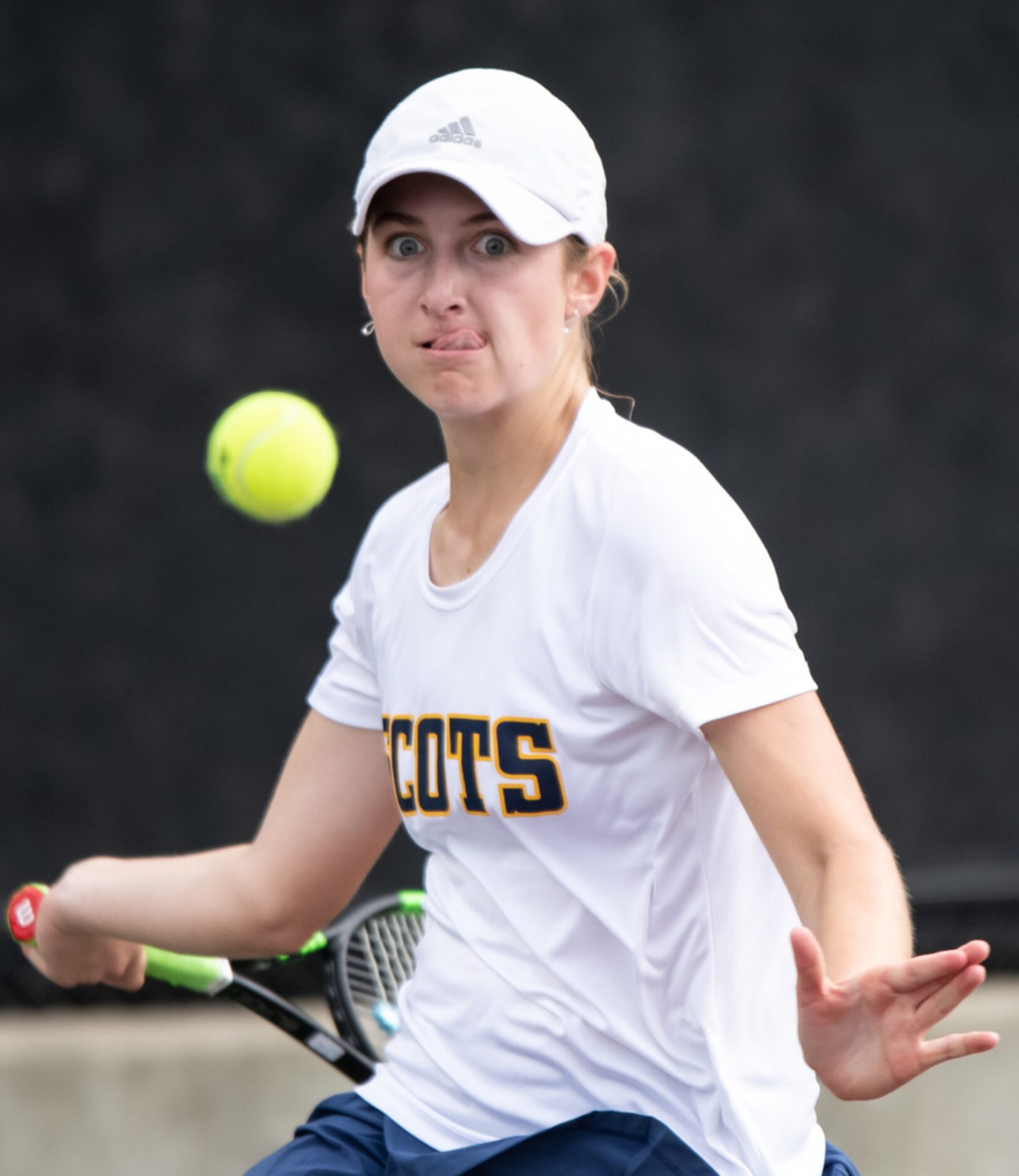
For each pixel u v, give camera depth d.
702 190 24.23
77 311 23.39
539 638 6.72
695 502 6.45
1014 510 24.27
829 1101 17.56
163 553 23.31
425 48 24.02
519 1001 6.89
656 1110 6.76
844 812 6.17
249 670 23.36
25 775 22.80
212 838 23.09
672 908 6.73
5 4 23.39
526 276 6.75
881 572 24.03
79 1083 17.23
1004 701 24.00
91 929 8.54
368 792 8.09
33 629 23.00
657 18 24.23
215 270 23.67
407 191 6.75
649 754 6.64
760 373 24.16
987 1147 17.47
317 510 23.58
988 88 24.53
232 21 23.78
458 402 6.76
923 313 24.38
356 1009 9.55
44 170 23.44
